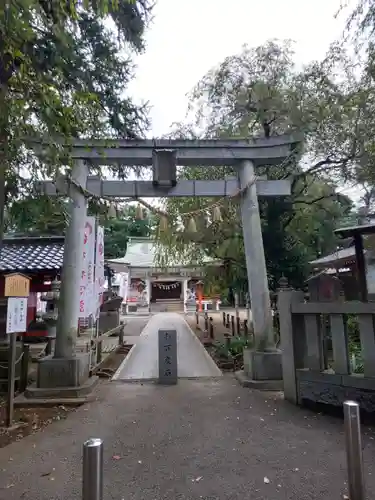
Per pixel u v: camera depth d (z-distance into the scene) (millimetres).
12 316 4625
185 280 28859
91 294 6770
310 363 4961
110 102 6391
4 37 3111
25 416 4887
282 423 4395
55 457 3594
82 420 4680
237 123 9570
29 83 3359
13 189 4613
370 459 3373
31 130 3582
